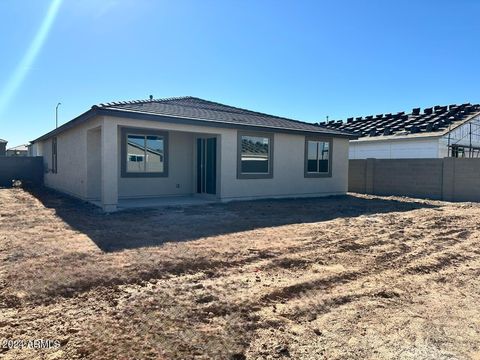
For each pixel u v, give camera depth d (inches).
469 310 160.6
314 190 625.6
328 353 122.9
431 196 632.4
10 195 595.5
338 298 169.6
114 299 160.2
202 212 417.1
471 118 821.9
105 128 395.9
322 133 618.8
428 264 225.6
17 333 129.1
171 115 439.5
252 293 171.0
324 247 260.2
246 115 623.8
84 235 285.7
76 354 116.3
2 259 215.5
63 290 167.3
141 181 530.6
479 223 369.1
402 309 160.2
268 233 306.0
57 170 678.5
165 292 169.6
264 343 127.9
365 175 731.4
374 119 1056.8
